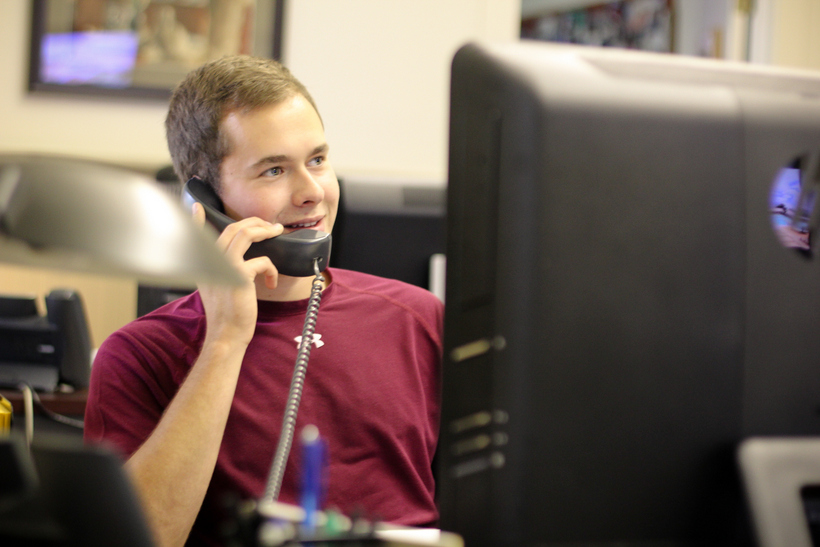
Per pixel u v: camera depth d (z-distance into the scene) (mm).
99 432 1117
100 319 2500
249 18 2697
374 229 1449
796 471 564
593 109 563
